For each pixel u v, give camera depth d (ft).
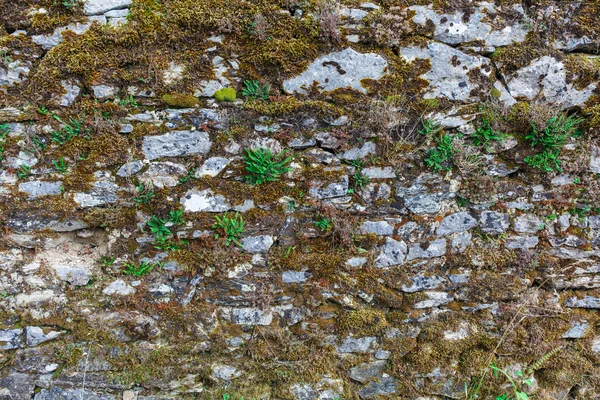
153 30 7.95
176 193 8.46
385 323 9.24
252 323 9.03
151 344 8.83
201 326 8.89
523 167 9.11
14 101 7.93
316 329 9.14
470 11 8.43
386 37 8.30
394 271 9.18
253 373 9.13
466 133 8.85
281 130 8.52
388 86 8.56
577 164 9.07
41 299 8.52
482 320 9.45
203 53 8.15
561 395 9.71
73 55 7.85
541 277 9.52
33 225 8.31
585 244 9.38
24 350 8.54
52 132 8.05
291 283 9.02
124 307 8.72
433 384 9.48
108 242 8.57
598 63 8.79
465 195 9.07
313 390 9.18
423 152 8.87
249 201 8.66
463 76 8.64
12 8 7.71
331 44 8.31
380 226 9.04
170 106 8.27
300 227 8.90
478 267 9.34
